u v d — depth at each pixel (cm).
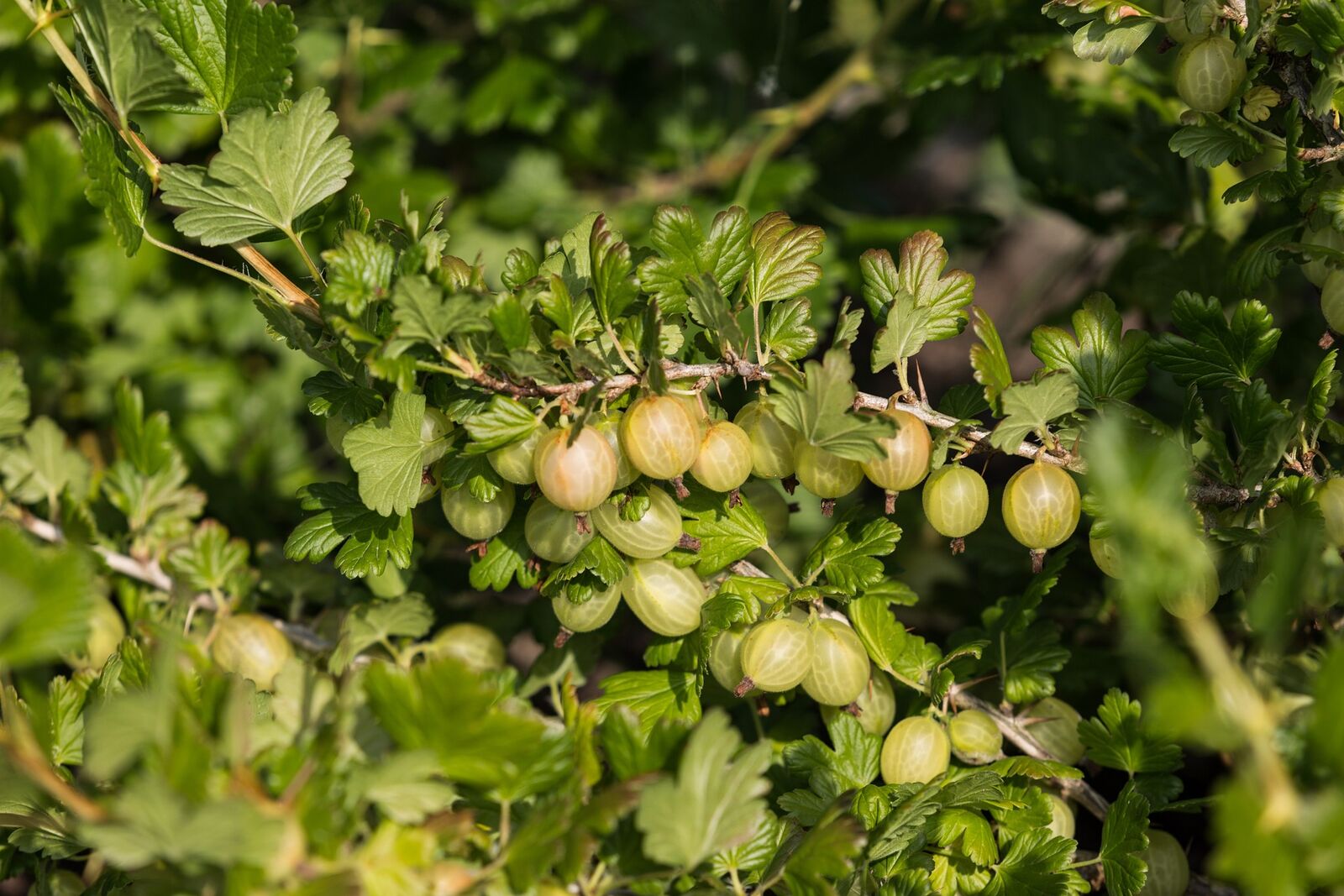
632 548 136
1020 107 161
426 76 163
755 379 135
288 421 162
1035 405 134
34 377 160
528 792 130
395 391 135
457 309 131
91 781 133
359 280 132
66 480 146
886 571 154
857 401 135
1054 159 159
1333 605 138
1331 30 135
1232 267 139
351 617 141
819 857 131
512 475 134
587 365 133
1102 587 147
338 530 136
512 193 181
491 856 131
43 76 160
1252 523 136
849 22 195
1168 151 156
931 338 136
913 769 137
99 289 160
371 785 128
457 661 128
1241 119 137
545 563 138
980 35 159
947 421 135
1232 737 124
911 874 135
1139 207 157
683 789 129
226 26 135
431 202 163
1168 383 151
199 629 144
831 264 160
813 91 194
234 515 156
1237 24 136
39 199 158
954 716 139
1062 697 146
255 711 134
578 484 132
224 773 127
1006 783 138
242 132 134
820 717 143
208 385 161
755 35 187
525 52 180
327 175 135
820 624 137
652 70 198
